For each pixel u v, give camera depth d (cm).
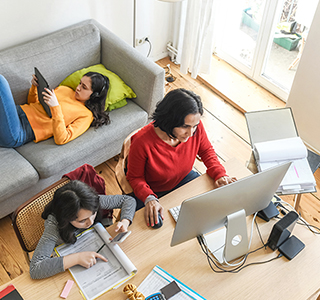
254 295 136
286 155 200
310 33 251
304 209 254
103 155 262
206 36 315
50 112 234
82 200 139
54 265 136
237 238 155
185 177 210
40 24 272
